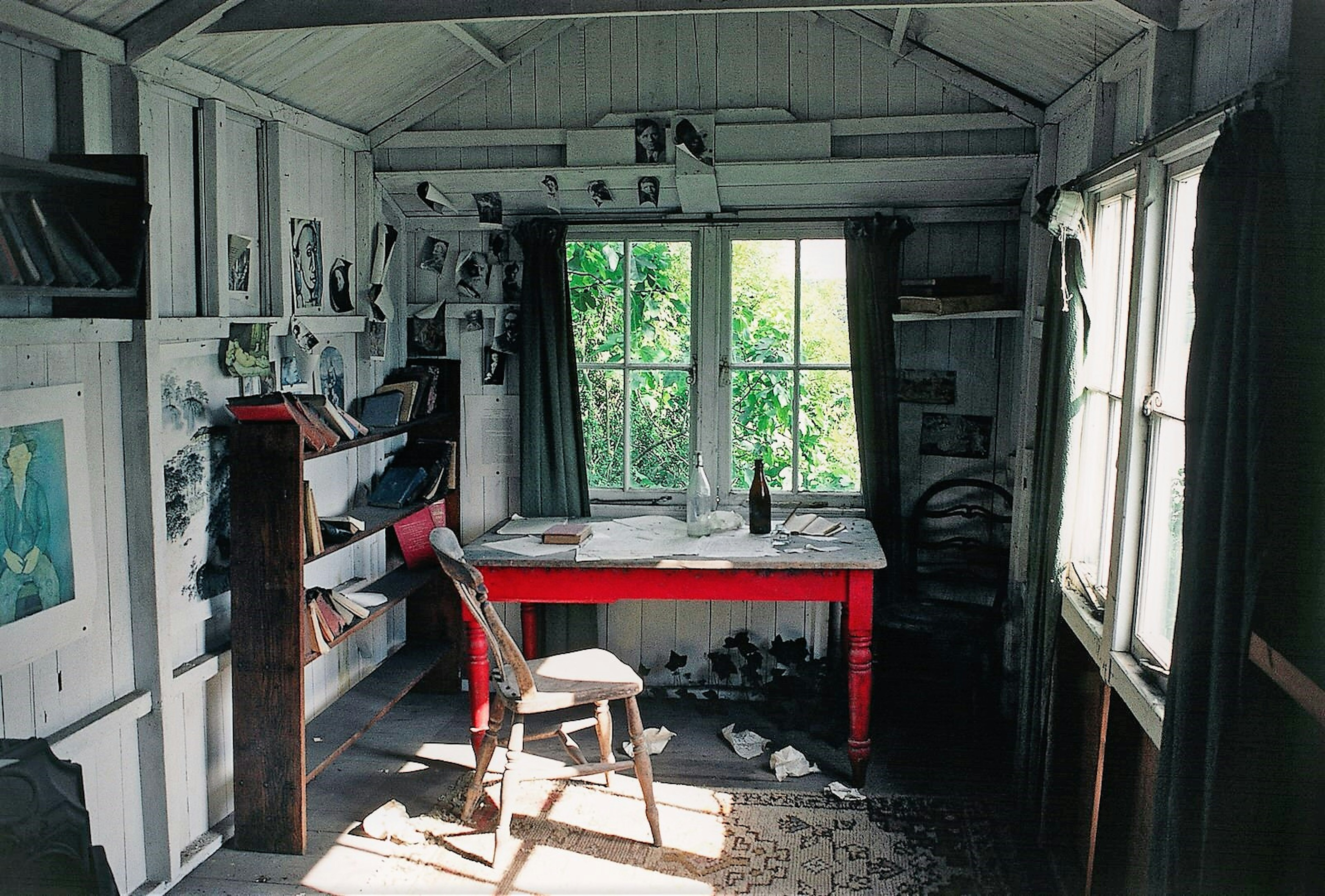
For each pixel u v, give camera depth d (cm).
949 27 396
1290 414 174
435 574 495
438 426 518
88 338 294
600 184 476
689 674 515
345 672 463
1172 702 202
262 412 349
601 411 516
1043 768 358
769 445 509
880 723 471
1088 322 330
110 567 313
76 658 299
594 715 487
